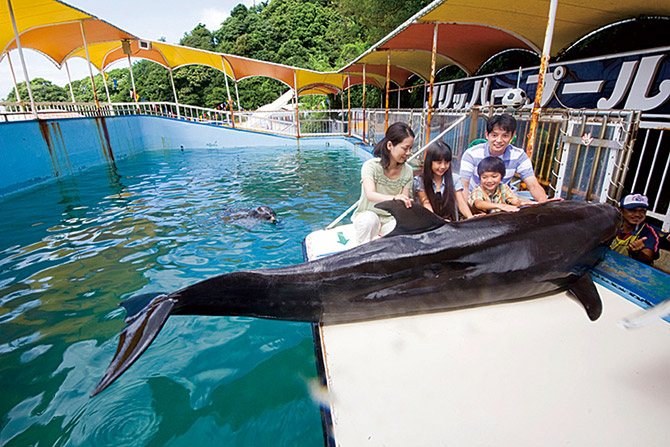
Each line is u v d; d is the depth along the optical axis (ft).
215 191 30.86
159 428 7.81
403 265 7.97
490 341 7.35
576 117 14.28
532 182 11.29
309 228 20.94
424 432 5.51
